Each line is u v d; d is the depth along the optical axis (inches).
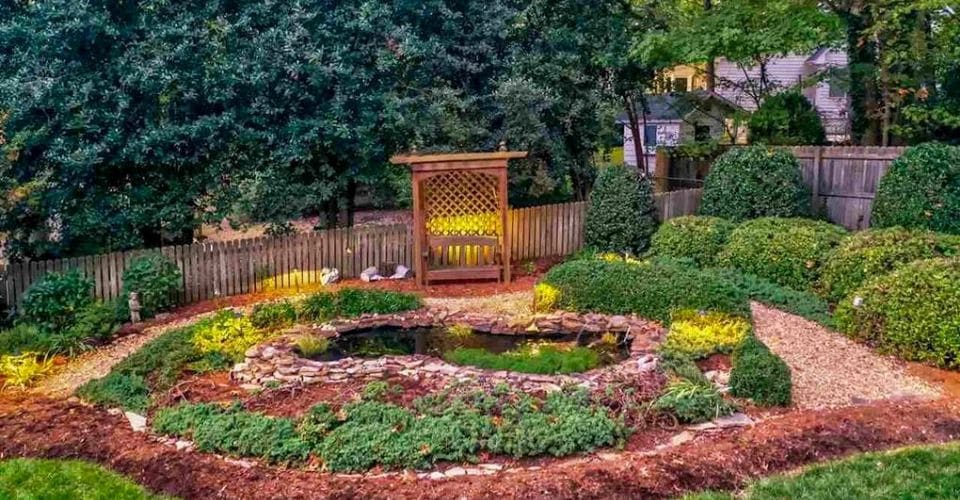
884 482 199.8
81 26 402.9
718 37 548.1
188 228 460.8
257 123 462.9
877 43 570.6
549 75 554.3
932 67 573.6
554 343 335.0
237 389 273.3
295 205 482.0
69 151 405.1
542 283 389.7
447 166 437.4
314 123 459.8
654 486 200.1
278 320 352.8
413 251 482.3
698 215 512.4
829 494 193.6
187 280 413.7
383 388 259.4
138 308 373.1
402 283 453.1
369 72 488.7
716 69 968.3
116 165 426.3
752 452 218.1
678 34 572.7
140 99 433.4
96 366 313.6
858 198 510.6
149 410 257.0
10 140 377.1
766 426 237.0
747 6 559.2
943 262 315.9
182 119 448.5
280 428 228.4
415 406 245.8
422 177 436.1
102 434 237.9
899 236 363.3
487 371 286.2
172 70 430.6
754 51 568.7
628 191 502.6
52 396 277.9
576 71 561.9
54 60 410.6
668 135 929.5
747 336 284.5
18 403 269.9
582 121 584.7
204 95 446.9
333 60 469.1
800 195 480.7
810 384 279.4
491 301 408.5
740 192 479.5
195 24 446.6
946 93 580.4
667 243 446.6
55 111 409.4
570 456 220.5
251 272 435.5
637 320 348.5
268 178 467.2
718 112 778.8
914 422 241.9
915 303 305.0
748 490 198.5
